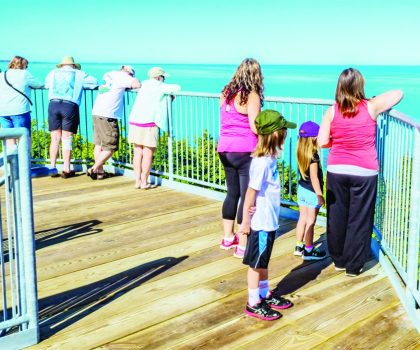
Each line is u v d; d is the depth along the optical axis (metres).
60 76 7.93
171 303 3.91
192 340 3.37
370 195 4.22
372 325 3.54
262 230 3.55
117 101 7.93
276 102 5.88
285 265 4.65
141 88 7.36
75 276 4.44
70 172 8.34
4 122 7.59
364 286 4.18
